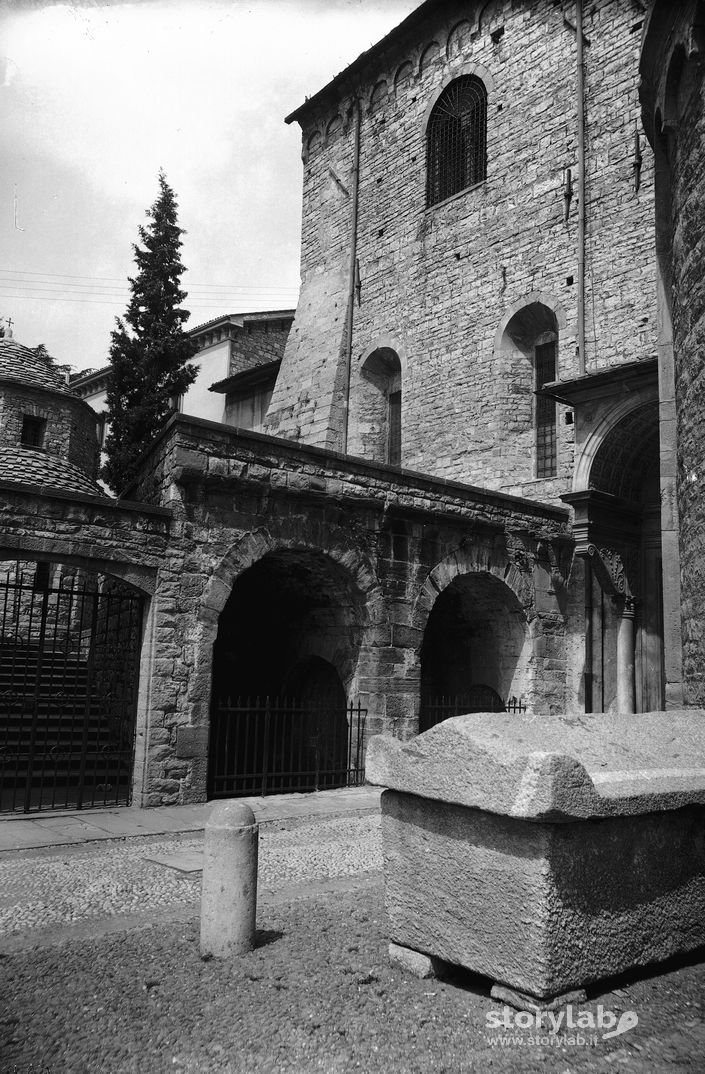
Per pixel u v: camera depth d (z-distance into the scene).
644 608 16.16
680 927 4.29
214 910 4.65
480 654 16.25
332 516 12.43
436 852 4.23
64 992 4.13
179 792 10.46
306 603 14.15
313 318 24.42
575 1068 3.31
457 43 21.45
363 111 24.12
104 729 13.80
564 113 18.45
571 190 17.97
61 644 19.39
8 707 10.05
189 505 10.96
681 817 4.37
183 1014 3.84
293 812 10.15
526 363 19.14
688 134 8.38
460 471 19.52
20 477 17.81
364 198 23.56
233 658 15.88
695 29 7.87
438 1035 3.60
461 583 15.39
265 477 11.60
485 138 20.55
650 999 3.93
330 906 5.68
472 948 3.98
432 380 20.58
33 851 7.82
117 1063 3.39
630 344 16.34
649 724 4.87
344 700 13.38
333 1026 3.69
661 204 9.66
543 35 19.22
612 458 15.76
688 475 8.26
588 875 3.85
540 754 3.70
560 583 15.70
